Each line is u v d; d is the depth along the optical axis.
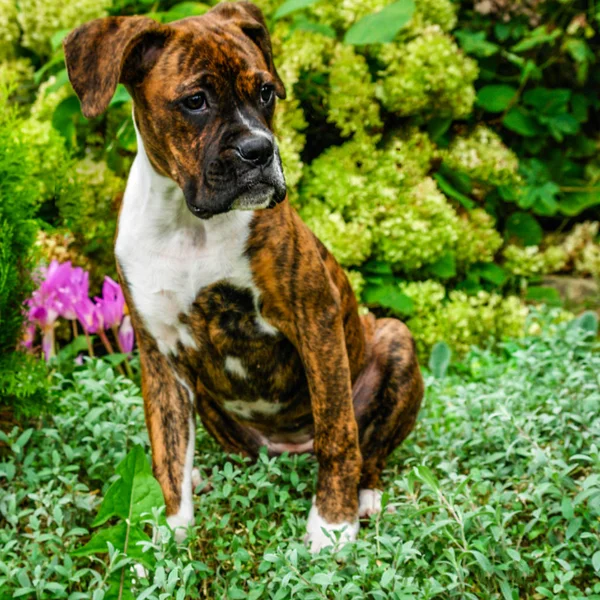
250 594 1.13
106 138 1.94
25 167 1.47
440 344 1.84
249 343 1.29
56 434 1.41
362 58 1.96
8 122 1.49
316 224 1.92
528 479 1.32
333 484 1.26
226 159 1.17
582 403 1.42
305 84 1.97
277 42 1.95
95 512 1.34
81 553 1.18
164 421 1.30
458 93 2.01
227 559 1.21
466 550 1.13
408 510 1.23
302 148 1.93
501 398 1.47
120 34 1.19
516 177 2.13
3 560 1.21
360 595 1.10
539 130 2.24
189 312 1.27
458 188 2.13
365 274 2.01
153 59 1.21
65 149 1.82
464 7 2.31
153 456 1.30
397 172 1.99
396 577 1.11
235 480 1.35
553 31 2.32
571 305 2.19
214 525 1.24
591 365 1.53
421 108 2.03
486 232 2.10
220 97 1.19
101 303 1.72
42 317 1.69
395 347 1.42
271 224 1.24
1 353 1.45
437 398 1.60
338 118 1.96
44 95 1.96
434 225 1.99
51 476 1.36
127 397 1.53
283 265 1.25
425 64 1.97
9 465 1.35
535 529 1.24
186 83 1.18
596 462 1.22
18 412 1.45
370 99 1.97
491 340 1.94
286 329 1.27
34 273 1.65
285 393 1.34
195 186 1.19
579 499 1.17
